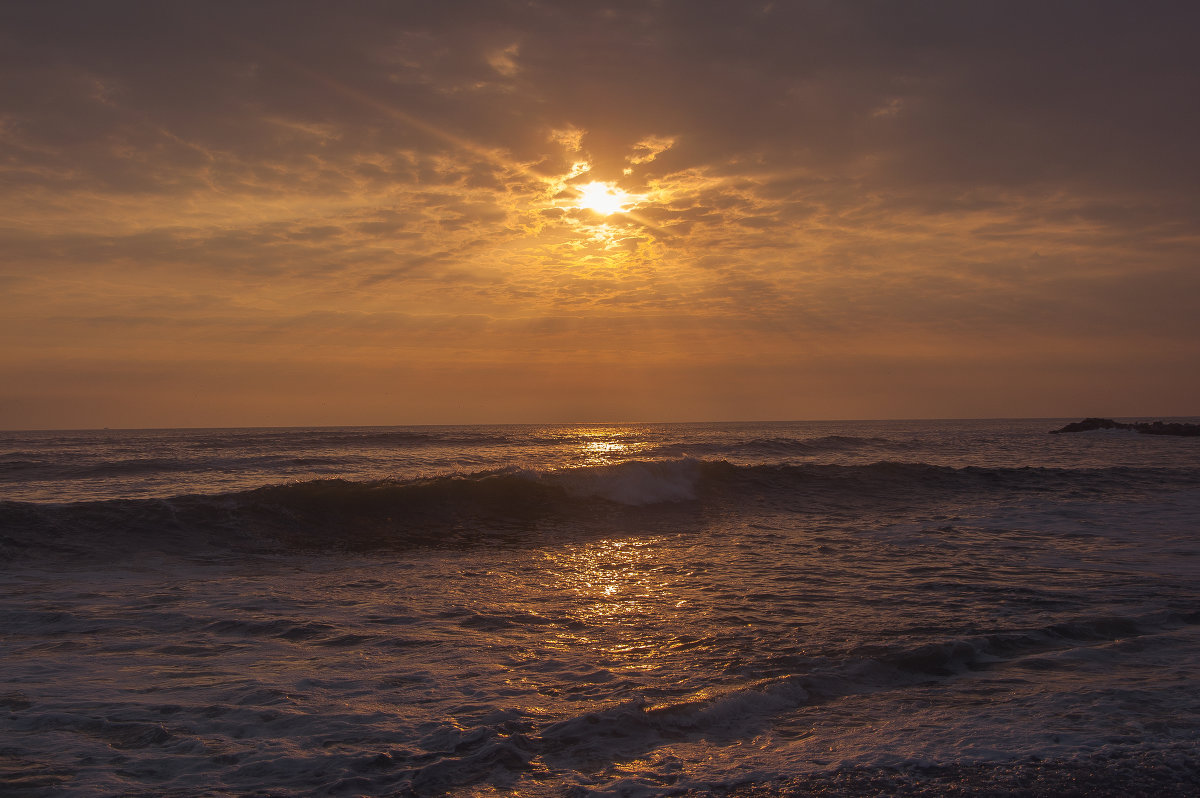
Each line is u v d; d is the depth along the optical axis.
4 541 10.54
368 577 9.69
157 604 7.91
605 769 3.92
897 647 6.15
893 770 3.86
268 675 5.53
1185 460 34.06
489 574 9.92
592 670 5.69
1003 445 49.25
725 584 9.09
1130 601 7.88
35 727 4.43
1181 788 3.65
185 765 3.94
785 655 6.01
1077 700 4.94
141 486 22.84
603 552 11.73
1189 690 5.13
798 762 3.99
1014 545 11.84
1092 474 22.03
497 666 5.80
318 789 3.67
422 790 3.67
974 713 4.73
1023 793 3.58
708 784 3.72
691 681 5.40
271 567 10.35
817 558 10.93
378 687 5.26
